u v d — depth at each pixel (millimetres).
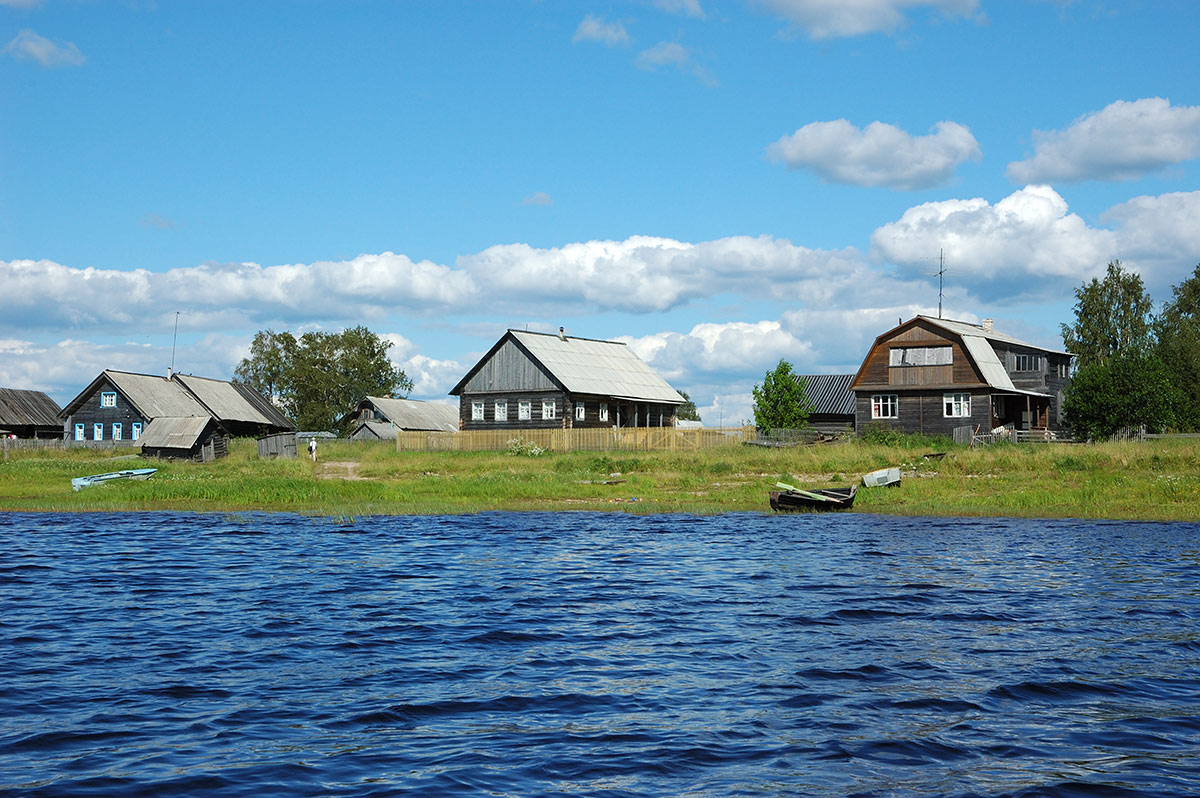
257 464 51562
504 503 37500
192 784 8438
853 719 10367
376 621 15820
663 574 20938
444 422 105562
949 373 61125
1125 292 83688
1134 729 9992
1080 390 57688
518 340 70812
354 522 31766
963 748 9414
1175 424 57375
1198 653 13352
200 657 13250
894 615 16219
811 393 77375
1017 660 12969
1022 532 28328
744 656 13297
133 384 78875
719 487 42125
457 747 9492
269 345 118750
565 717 10500
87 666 12711
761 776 8672
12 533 28609
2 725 10156
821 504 34500
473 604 17375
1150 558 22891
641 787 8406
